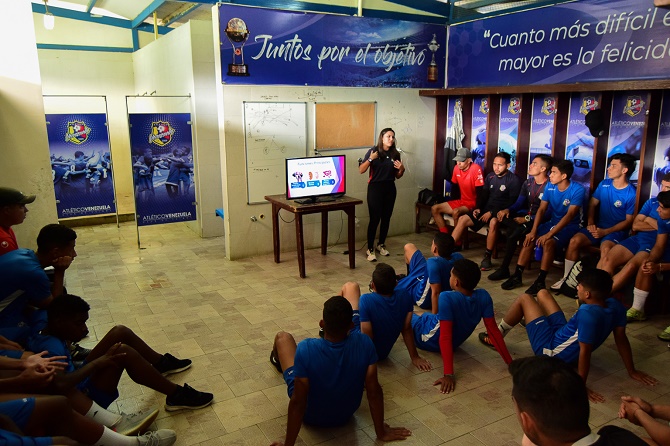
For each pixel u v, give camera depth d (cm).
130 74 957
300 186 547
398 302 330
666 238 412
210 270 566
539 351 331
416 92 682
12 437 176
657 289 442
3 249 319
